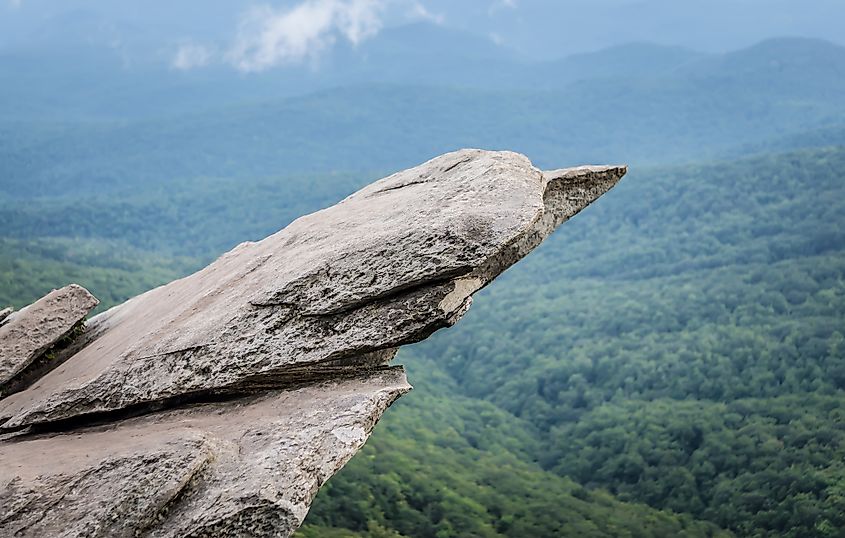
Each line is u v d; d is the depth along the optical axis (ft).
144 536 26.32
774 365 379.76
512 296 628.28
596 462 315.37
